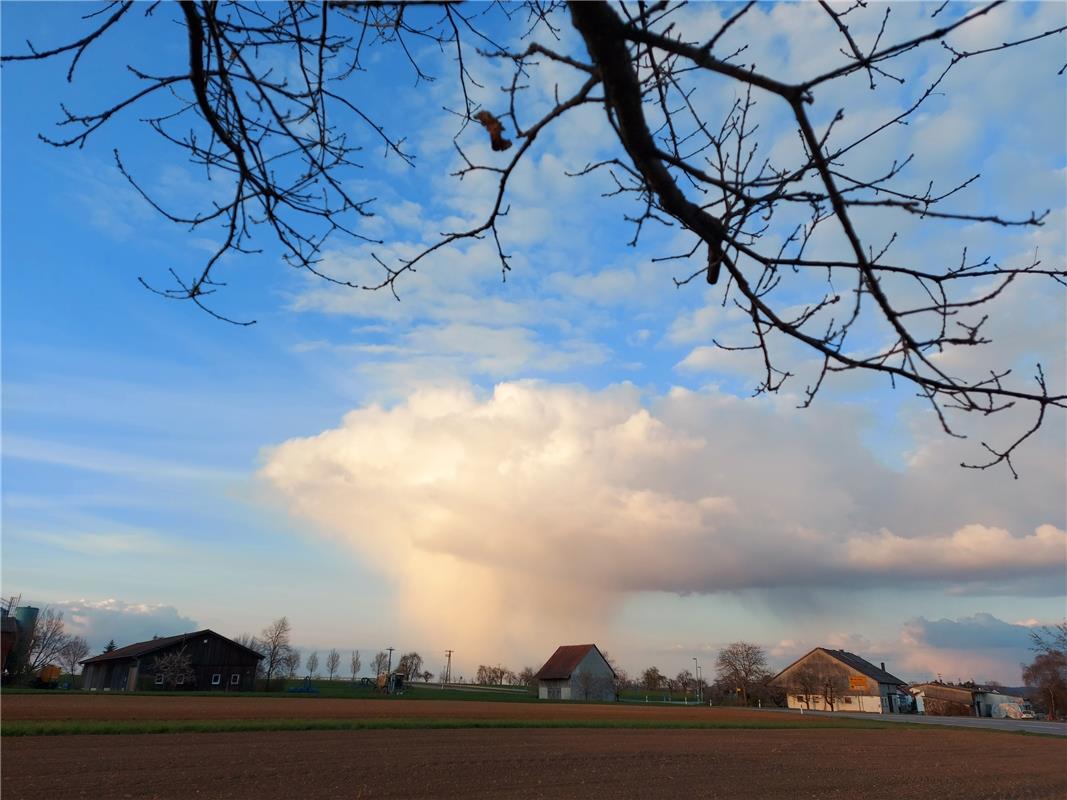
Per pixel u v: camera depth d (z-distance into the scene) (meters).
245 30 2.96
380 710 46.81
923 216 2.10
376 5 2.64
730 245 2.59
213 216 3.22
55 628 80.75
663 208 2.54
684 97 2.88
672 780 20.80
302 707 46.72
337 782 17.95
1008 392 2.37
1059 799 20.33
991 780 23.56
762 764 25.50
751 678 109.56
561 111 2.50
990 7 1.95
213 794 15.97
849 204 2.14
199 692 66.44
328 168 3.25
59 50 2.79
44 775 17.88
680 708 80.31
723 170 2.87
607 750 27.47
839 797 19.03
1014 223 2.15
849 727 49.88
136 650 73.50
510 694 114.31
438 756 23.45
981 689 113.88
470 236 3.04
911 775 24.09
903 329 2.37
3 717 31.47
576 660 104.38
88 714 34.75
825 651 105.00
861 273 2.38
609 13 2.02
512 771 21.02
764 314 2.63
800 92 2.04
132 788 16.39
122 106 2.92
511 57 2.53
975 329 2.39
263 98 3.02
